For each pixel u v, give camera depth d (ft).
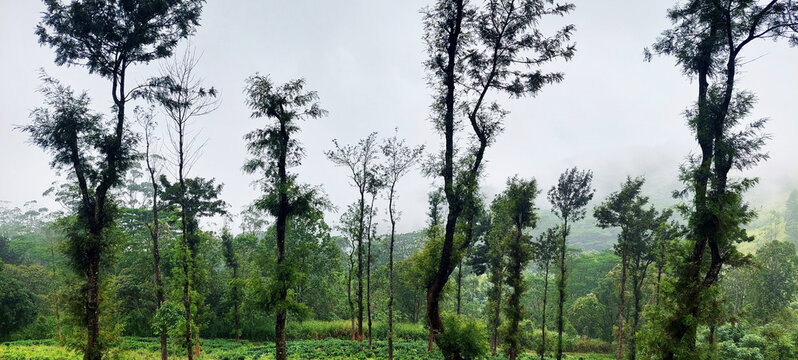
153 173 84.53
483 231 143.02
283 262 70.38
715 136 54.39
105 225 69.56
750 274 163.63
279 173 73.41
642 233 120.67
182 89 75.20
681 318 56.65
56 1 60.64
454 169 52.60
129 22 66.80
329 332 165.17
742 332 132.05
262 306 70.54
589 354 182.19
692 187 55.67
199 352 118.62
